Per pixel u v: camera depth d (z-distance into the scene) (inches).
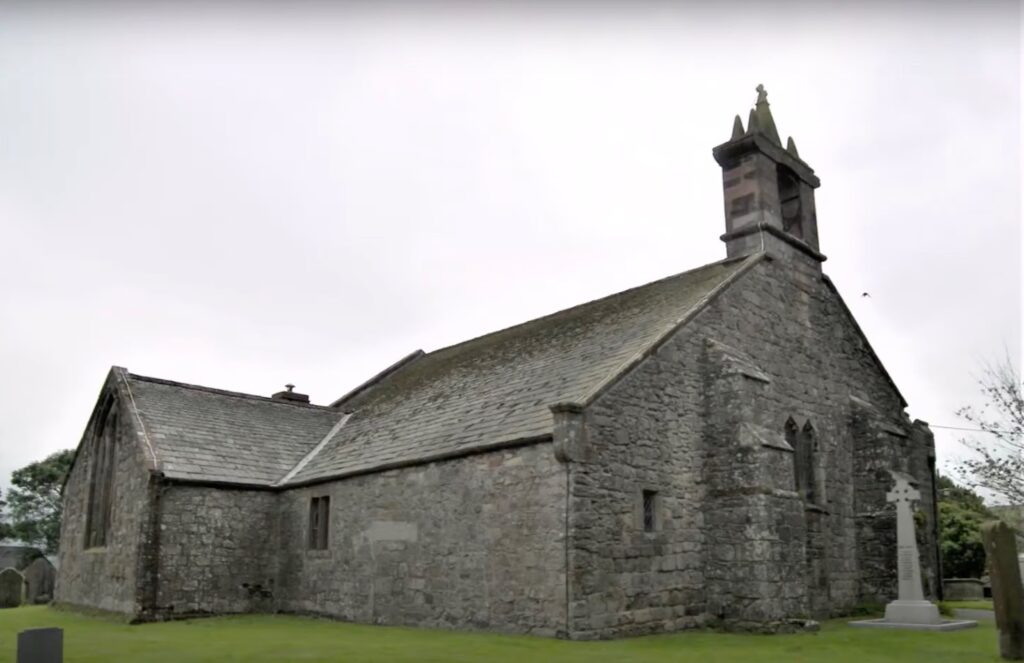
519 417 647.8
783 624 601.9
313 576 810.8
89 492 959.6
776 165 852.0
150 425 888.3
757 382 676.7
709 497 655.1
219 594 823.1
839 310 888.9
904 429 919.0
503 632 587.8
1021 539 958.4
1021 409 885.8
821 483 780.6
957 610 810.2
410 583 685.9
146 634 640.4
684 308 706.8
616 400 599.2
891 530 792.9
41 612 930.7
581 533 552.7
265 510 874.8
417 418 844.0
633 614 574.2
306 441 1002.7
